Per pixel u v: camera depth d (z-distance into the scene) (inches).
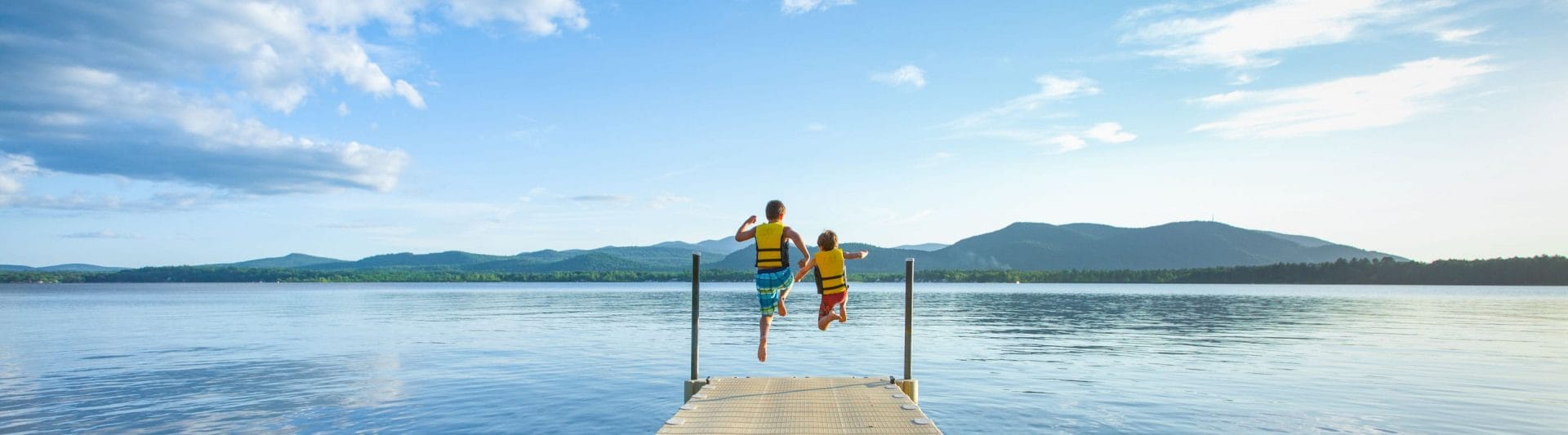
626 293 4970.5
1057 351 1031.6
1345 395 661.3
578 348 1066.1
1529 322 1670.8
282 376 783.7
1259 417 568.7
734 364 883.4
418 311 2290.8
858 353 1007.0
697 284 504.4
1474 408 599.2
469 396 665.0
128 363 899.4
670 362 898.7
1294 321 1712.6
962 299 3567.9
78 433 522.9
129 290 7027.6
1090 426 541.3
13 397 653.9
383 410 602.9
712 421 383.6
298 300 3654.0
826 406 421.4
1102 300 3400.6
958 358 942.4
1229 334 1323.8
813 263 470.0
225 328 1523.1
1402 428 528.7
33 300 3868.1
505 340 1219.2
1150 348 1076.5
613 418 575.8
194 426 542.9
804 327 1487.5
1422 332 1347.2
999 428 537.3
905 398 442.9
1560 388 697.0
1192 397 655.8
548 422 561.0
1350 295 4028.1
